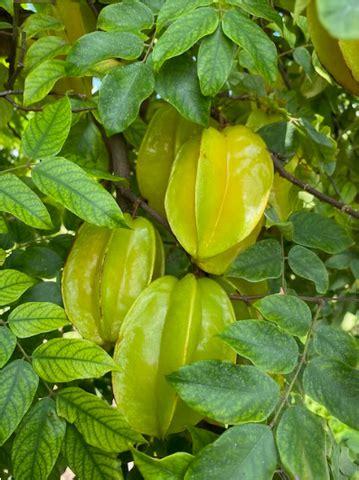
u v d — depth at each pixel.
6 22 0.57
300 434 0.36
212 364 0.35
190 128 0.50
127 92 0.43
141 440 0.38
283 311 0.40
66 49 0.52
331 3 0.18
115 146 0.54
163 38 0.40
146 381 0.43
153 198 0.52
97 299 0.46
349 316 0.70
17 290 0.40
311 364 0.37
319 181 0.66
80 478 0.40
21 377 0.37
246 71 0.70
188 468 0.34
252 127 0.58
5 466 0.49
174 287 0.45
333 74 0.42
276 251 0.47
